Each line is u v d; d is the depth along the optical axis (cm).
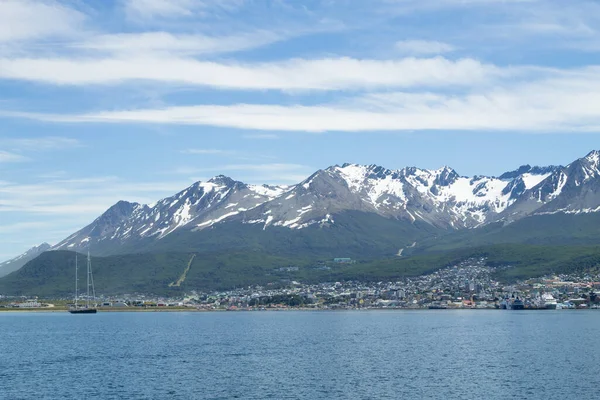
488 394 16912
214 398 16725
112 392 17625
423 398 16512
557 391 17175
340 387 17988
